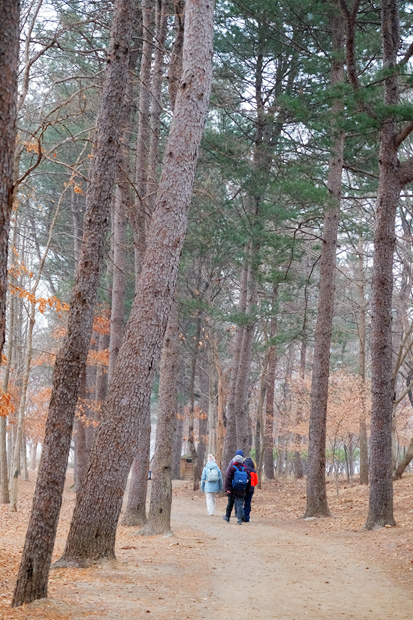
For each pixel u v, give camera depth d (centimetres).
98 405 2253
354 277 2944
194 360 2831
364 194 2022
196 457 2883
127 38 779
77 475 2345
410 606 672
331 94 1220
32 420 3306
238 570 923
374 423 1359
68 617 570
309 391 2942
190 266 2634
